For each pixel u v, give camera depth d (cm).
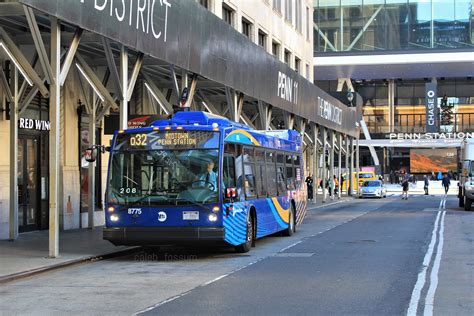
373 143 7650
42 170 2022
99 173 2333
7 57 1723
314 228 2309
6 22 1612
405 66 7506
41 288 1067
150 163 1427
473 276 1157
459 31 7350
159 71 2225
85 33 1597
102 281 1138
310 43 5047
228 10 3234
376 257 1445
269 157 1845
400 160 8538
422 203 4312
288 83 3200
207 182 1402
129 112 2400
